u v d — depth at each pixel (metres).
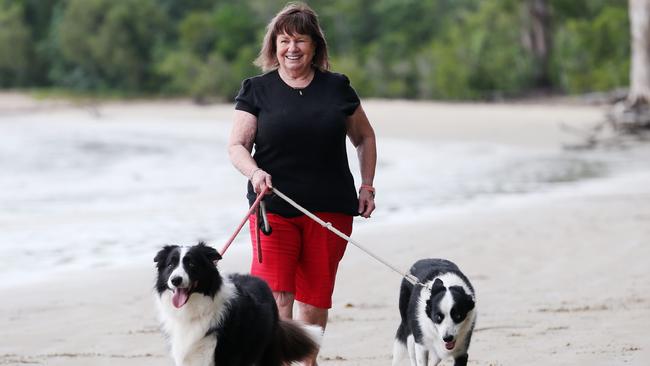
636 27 37.50
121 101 87.31
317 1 90.56
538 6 69.94
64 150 39.06
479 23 73.06
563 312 8.81
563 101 60.16
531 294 9.72
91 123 59.31
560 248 12.45
